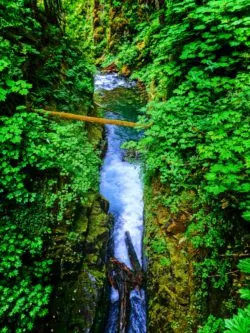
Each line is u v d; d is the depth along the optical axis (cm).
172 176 457
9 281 385
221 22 472
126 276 507
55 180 454
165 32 577
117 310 476
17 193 405
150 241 498
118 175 702
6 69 447
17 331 365
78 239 455
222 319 306
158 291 438
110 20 1580
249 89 411
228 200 339
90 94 812
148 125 514
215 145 373
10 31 534
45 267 408
